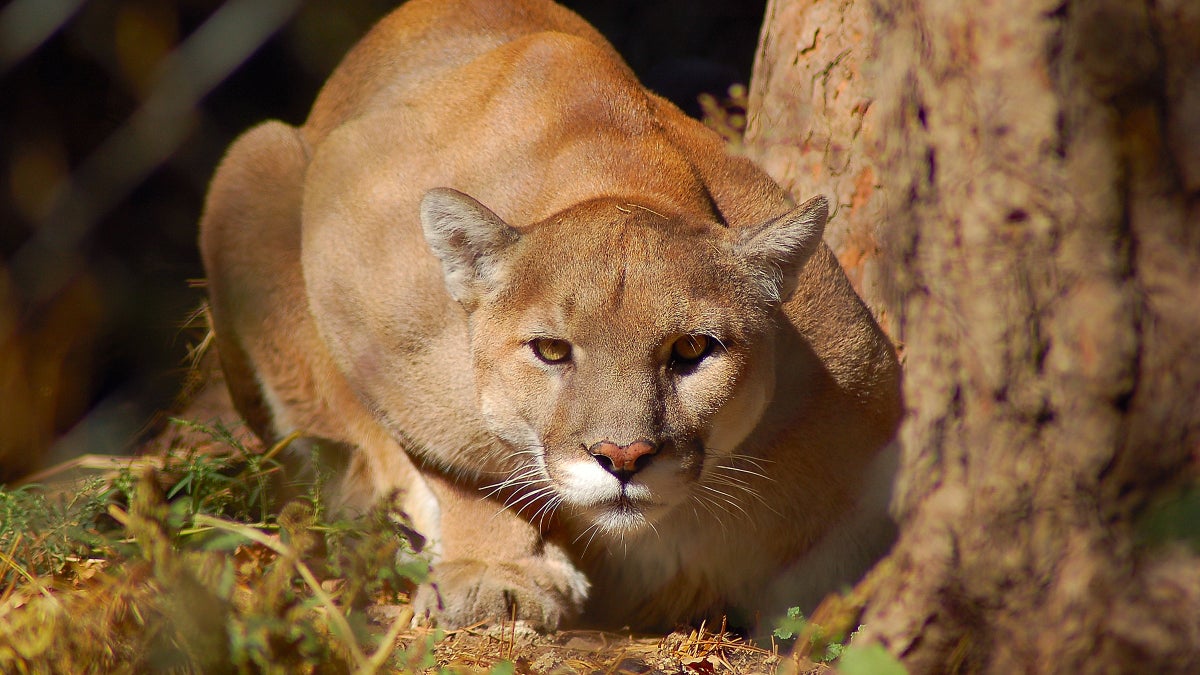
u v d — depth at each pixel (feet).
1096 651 17.38
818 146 29.91
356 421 28.22
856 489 24.18
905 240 19.98
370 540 21.76
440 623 23.76
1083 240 17.02
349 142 27.61
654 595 25.36
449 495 25.36
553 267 21.65
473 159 25.76
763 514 24.04
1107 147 16.80
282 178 29.96
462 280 22.79
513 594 23.70
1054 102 16.98
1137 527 17.01
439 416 24.52
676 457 21.07
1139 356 16.85
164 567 19.04
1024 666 18.07
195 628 18.13
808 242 22.27
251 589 22.71
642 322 20.98
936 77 18.71
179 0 29.96
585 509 21.59
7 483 31.30
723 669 21.97
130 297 37.55
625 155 24.71
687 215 23.17
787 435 23.36
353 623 19.88
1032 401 17.62
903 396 24.99
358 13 37.58
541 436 22.04
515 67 26.71
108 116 34.73
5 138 34.27
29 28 25.96
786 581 24.99
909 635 19.13
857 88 29.01
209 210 30.37
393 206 25.79
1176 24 16.55
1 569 22.93
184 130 32.32
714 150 26.86
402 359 24.80
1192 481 16.88
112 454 33.06
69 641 19.02
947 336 18.95
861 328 24.40
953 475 18.89
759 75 32.86
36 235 34.37
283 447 29.50
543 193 24.81
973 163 18.03
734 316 21.63
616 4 52.13
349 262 25.80
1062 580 17.60
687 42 50.52
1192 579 16.89
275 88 42.27
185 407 35.37
